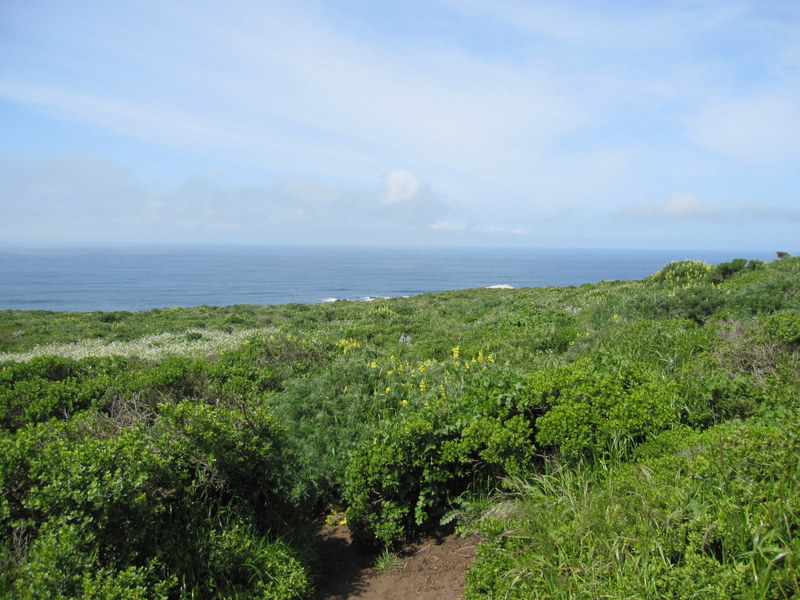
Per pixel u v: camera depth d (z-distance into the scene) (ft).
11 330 70.95
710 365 18.43
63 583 8.77
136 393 22.00
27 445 11.03
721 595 7.66
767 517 8.54
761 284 36.78
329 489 16.31
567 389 15.28
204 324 73.77
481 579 10.74
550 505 12.39
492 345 33.50
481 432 14.74
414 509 14.90
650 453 13.16
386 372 24.84
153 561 9.98
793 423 10.93
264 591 10.93
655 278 61.31
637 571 9.04
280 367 30.01
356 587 12.64
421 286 399.65
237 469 13.17
